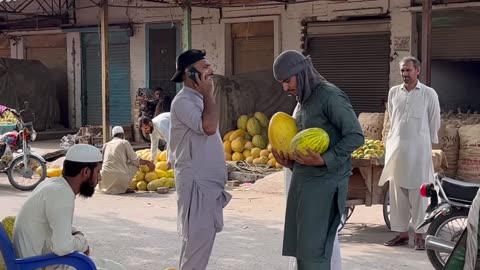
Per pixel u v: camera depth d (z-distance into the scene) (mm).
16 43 21531
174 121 5453
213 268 7211
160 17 18344
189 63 5363
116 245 8312
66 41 20578
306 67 4914
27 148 13062
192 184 5406
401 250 7922
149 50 18703
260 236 8688
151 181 12352
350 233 8836
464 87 13930
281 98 15531
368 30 15023
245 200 11312
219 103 15117
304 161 4770
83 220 9828
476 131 11117
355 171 8461
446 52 14039
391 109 7984
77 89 20484
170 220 9820
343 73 15500
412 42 14414
